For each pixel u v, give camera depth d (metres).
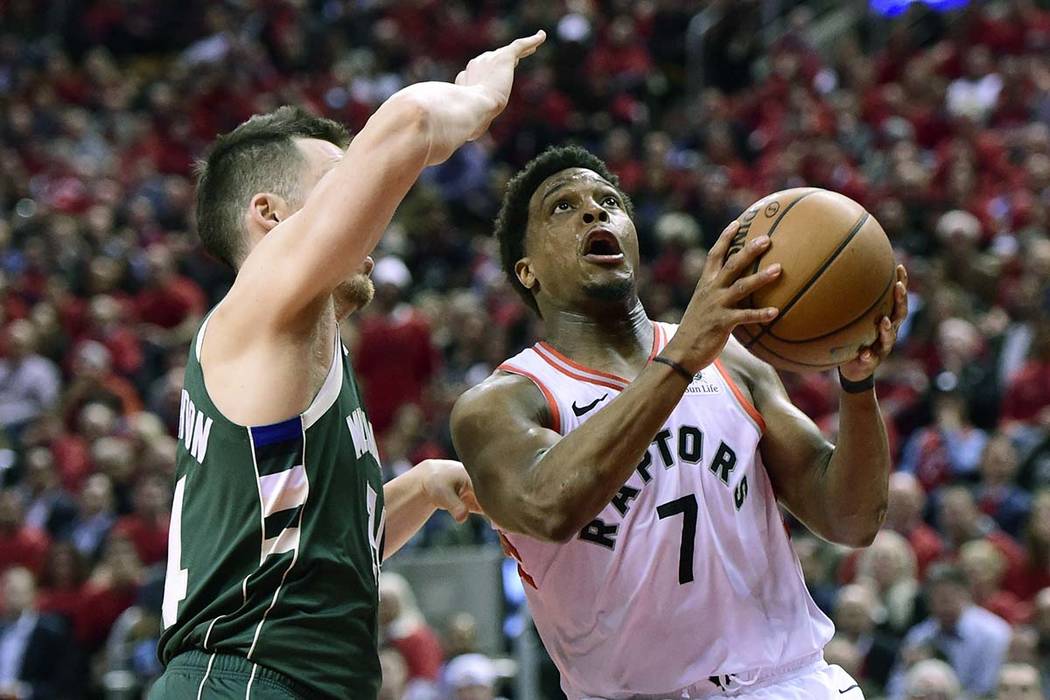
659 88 26.86
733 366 5.04
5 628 12.69
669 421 4.77
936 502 13.52
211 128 25.89
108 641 12.89
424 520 5.06
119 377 18.45
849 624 10.84
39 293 20.23
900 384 15.22
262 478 3.93
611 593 4.69
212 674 3.89
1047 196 19.11
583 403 4.77
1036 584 11.81
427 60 26.88
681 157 23.66
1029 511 12.80
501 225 5.24
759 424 4.93
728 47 27.00
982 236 18.84
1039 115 22.22
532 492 4.30
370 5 28.39
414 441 15.46
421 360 17.33
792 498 4.93
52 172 24.45
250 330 3.95
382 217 3.82
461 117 3.89
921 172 19.28
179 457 4.18
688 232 19.12
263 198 4.27
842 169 20.59
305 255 3.83
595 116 24.56
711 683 4.69
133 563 13.19
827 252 4.18
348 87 26.08
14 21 29.02
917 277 16.48
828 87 25.05
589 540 4.69
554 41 25.75
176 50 29.47
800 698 4.75
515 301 18.62
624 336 4.96
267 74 26.95
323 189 3.84
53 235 21.08
